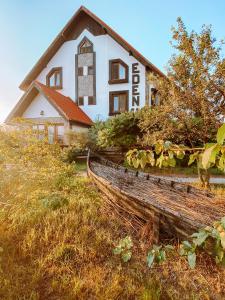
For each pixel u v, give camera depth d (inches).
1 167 163.9
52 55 828.0
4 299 97.8
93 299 101.9
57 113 684.1
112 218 169.8
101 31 784.9
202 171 269.9
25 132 212.8
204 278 115.5
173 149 58.8
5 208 152.7
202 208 158.6
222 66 221.0
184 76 249.3
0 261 116.6
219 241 51.1
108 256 131.5
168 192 202.5
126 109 749.9
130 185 226.7
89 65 793.6
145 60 722.2
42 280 111.6
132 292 105.8
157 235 139.8
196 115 257.3
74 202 174.7
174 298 105.0
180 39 239.8
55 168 201.5
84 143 589.6
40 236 138.3
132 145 501.4
